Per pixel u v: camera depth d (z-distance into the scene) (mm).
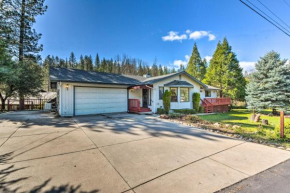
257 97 14281
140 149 3840
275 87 13484
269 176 2600
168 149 3852
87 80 9969
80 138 4738
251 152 3676
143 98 13250
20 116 9406
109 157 3332
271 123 9531
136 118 8906
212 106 15242
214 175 2613
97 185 2303
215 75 21047
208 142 4438
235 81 19625
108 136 5004
